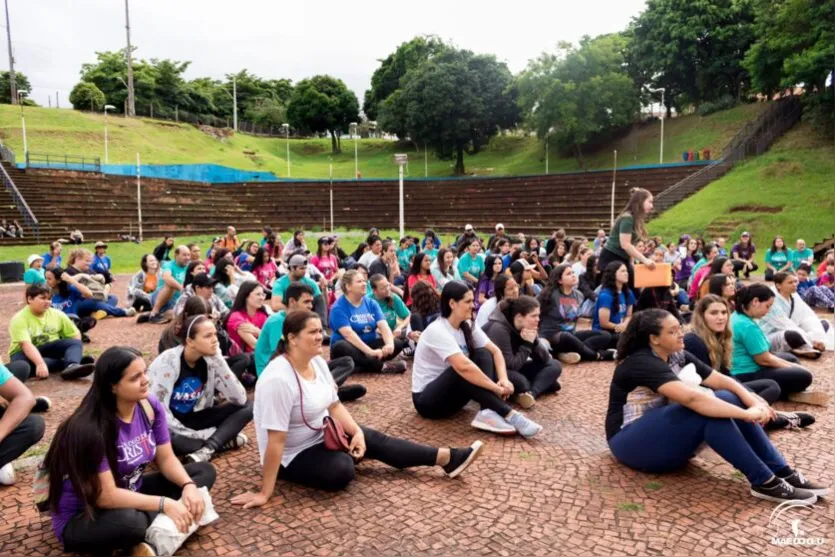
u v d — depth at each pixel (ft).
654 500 12.62
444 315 17.02
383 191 139.64
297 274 26.12
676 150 143.64
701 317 16.98
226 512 12.19
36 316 22.50
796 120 120.16
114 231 98.32
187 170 142.72
